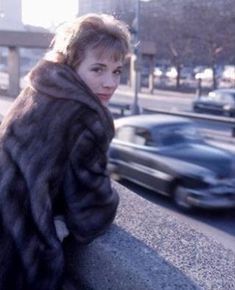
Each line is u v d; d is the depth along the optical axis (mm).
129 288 1747
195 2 40031
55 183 1628
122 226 2137
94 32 1730
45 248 1632
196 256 1910
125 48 1775
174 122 10375
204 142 10039
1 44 34625
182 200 9047
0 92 35281
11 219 1619
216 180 8758
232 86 52500
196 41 42406
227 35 38875
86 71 1740
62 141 1622
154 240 2016
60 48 1767
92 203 1676
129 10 14117
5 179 1643
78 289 1953
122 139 10500
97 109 1667
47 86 1687
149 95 46562
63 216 1705
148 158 9789
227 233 8047
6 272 1625
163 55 50281
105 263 1846
